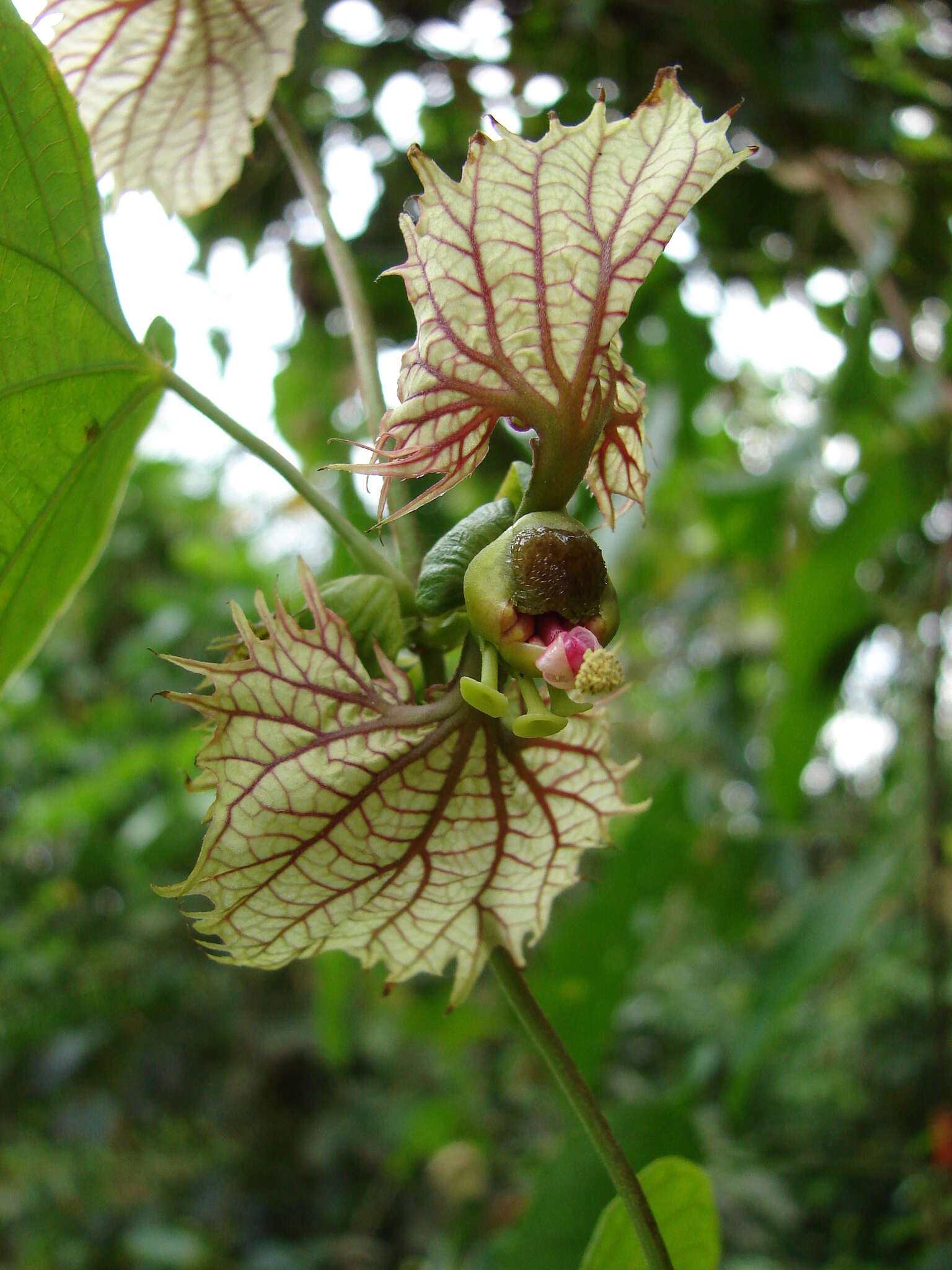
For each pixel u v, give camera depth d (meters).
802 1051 0.71
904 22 0.34
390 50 0.34
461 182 0.12
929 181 0.35
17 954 0.72
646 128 0.12
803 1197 0.63
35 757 0.75
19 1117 0.73
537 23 0.32
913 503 0.37
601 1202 0.22
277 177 0.35
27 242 0.15
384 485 0.12
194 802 0.60
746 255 0.39
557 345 0.12
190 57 0.18
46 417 0.16
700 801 0.39
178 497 0.84
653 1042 0.79
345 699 0.13
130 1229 0.71
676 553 0.61
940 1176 0.36
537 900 0.15
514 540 0.12
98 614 0.83
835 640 0.39
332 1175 0.79
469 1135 0.60
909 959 0.67
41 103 0.14
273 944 0.14
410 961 0.15
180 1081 0.77
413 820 0.13
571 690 0.12
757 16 0.30
